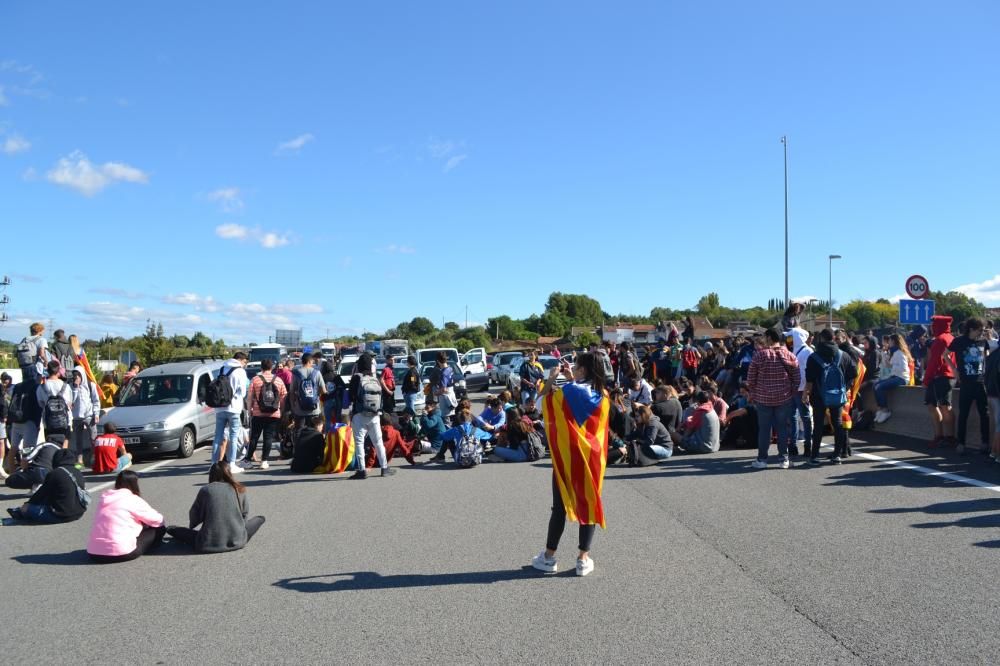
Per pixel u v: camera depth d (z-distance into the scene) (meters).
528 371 17.73
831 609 5.00
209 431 15.41
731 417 12.92
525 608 5.21
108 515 6.81
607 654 4.38
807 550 6.39
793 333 11.99
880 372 13.80
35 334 12.63
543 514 8.26
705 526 7.38
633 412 12.38
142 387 15.29
